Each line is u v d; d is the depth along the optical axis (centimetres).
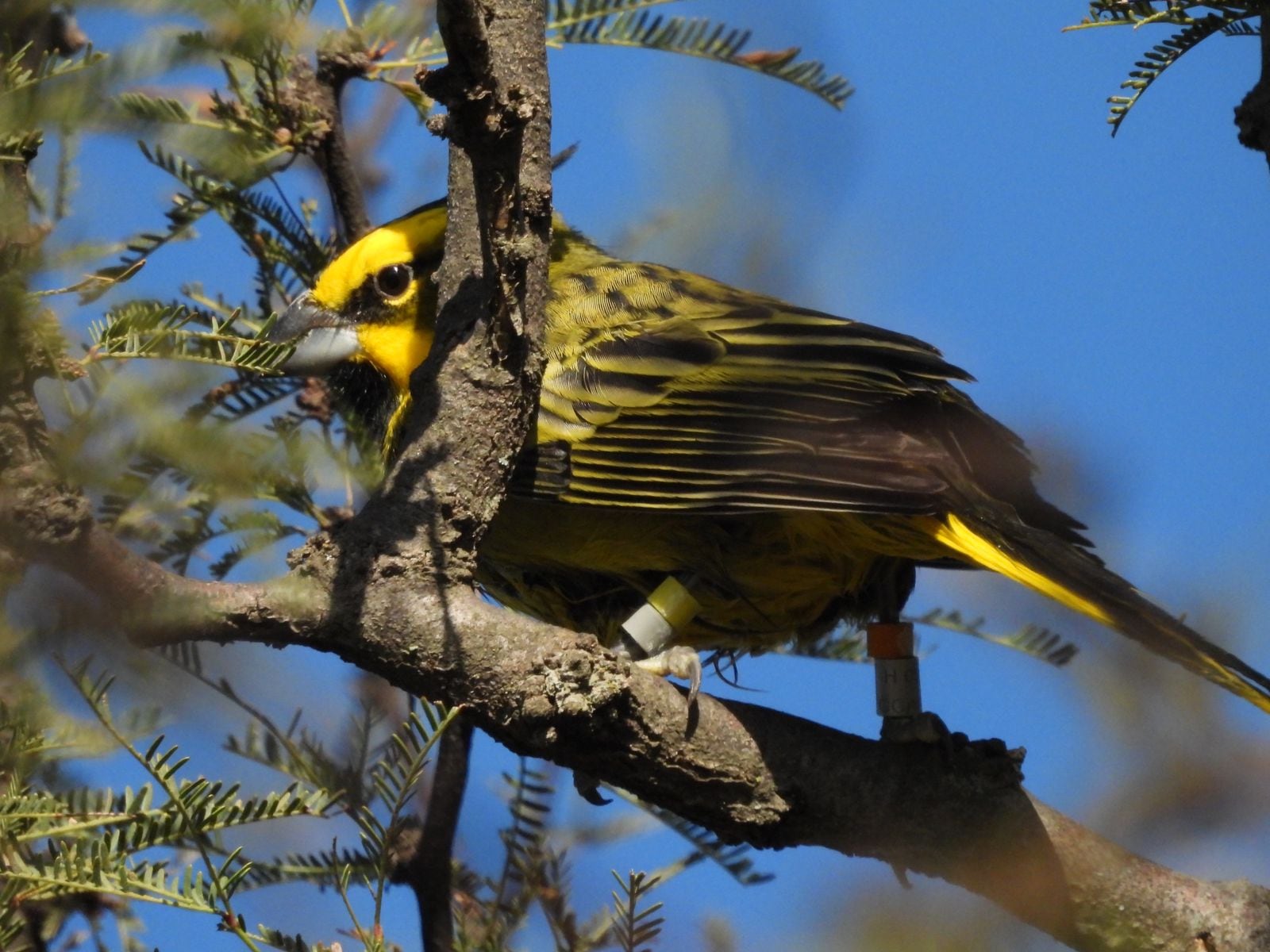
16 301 567
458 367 847
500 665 815
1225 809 693
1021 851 850
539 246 828
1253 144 793
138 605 669
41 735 592
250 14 533
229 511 753
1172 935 849
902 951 595
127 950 746
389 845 717
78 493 639
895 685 870
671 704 843
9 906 641
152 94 646
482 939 866
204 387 570
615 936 756
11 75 531
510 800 914
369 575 814
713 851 930
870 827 858
